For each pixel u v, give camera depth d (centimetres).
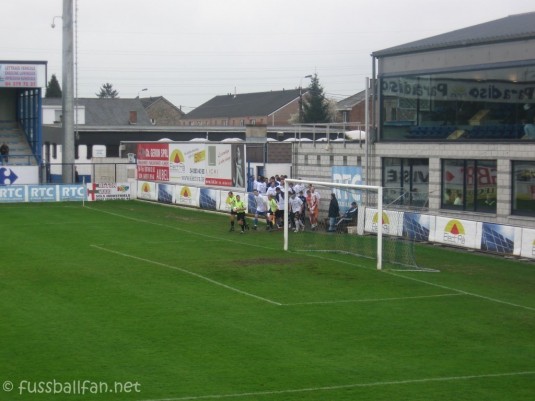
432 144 4044
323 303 2402
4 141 6481
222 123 13700
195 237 3834
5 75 5938
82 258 3161
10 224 4244
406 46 4219
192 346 1905
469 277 2867
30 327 2056
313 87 11800
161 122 15038
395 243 3300
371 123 4434
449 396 1574
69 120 5888
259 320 2178
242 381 1645
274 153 5131
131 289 2564
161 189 5544
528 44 3619
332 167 4569
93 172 6044
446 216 3797
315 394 1571
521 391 1612
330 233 3778
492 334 2070
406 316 2256
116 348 1875
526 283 2772
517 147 3641
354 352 1881
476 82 3866
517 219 3650
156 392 1567
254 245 3581
